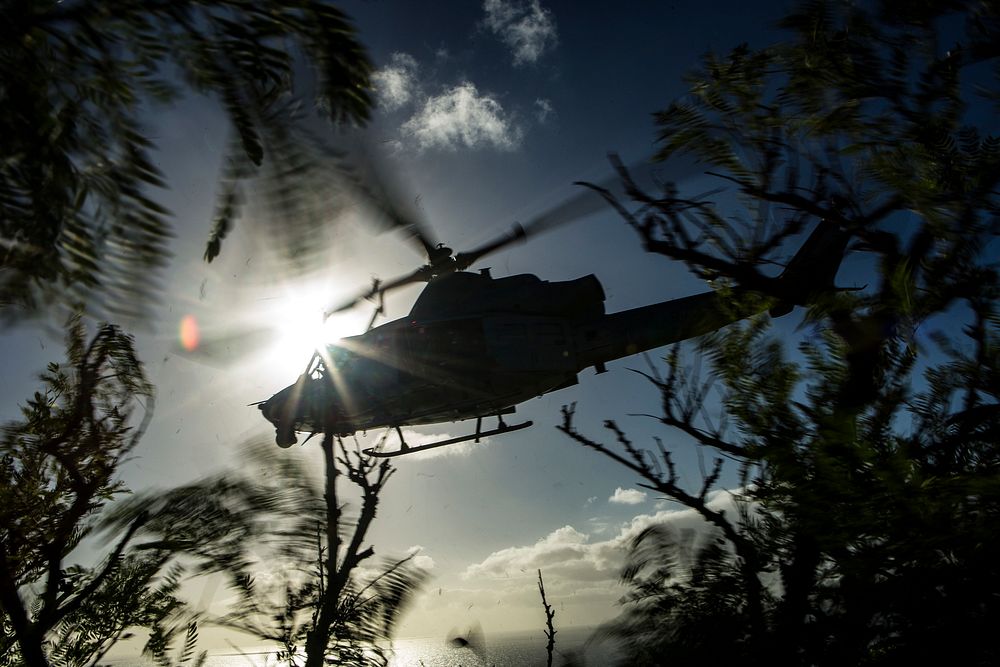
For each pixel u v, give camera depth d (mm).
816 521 1480
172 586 2250
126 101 918
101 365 1950
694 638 1828
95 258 870
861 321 1820
